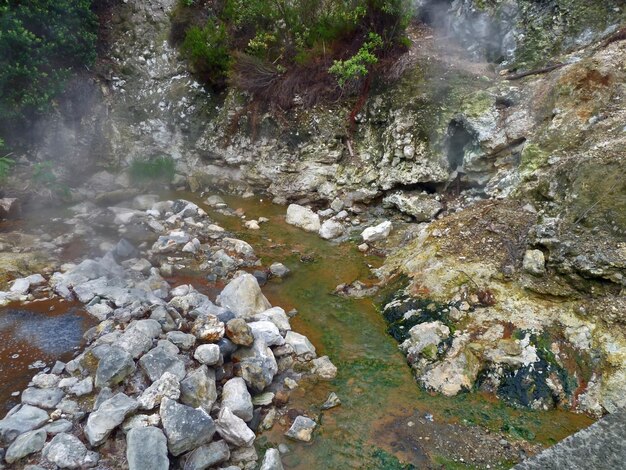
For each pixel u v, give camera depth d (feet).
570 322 13.74
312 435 11.62
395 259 19.30
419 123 23.57
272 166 27.02
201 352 12.42
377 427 11.93
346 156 25.81
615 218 14.58
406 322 15.52
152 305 15.05
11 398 11.75
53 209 24.44
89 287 16.37
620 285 13.67
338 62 24.70
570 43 22.94
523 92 21.76
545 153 18.81
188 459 10.27
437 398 12.85
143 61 32.09
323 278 18.99
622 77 19.08
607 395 12.15
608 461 9.07
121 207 25.07
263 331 14.12
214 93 30.19
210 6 31.65
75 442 10.11
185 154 29.89
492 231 17.31
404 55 25.82
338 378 13.61
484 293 15.26
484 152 21.04
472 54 26.37
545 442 11.42
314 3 27.63
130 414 10.68
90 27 31.24
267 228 23.52
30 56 26.63
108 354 11.90
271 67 28.02
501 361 13.33
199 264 19.66
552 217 16.16
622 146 16.20
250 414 11.58
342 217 23.82
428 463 10.91
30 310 15.44
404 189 23.47
